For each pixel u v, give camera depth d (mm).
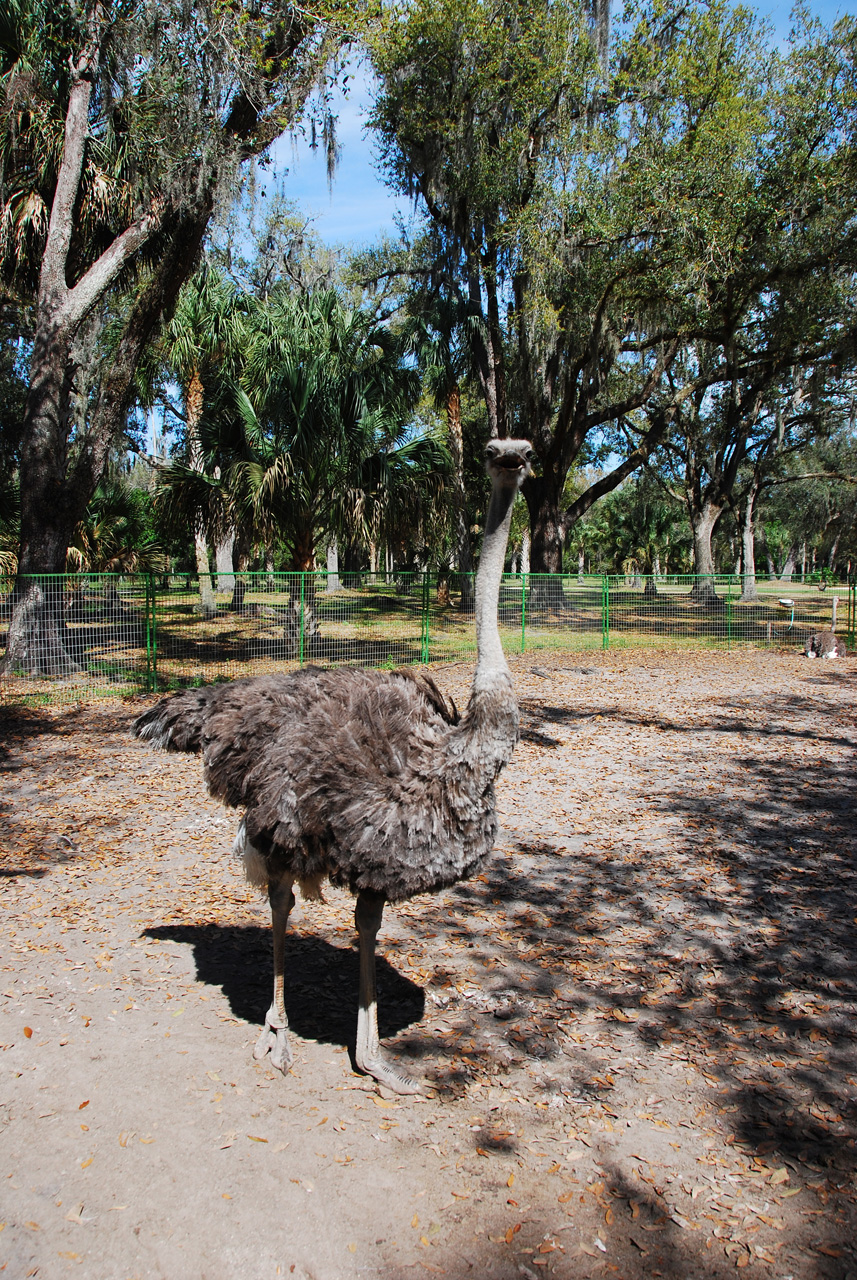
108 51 12242
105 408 13273
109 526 21391
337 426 14930
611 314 21094
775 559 71438
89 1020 3816
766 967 4430
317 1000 4047
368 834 3102
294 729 3270
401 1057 3580
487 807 3238
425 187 21234
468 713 3209
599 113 20797
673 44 20234
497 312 23297
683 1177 2908
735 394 27922
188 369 19656
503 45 18625
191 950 4527
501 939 4734
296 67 12844
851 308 21766
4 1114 3174
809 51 19641
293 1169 2900
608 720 11062
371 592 16453
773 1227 2697
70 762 8516
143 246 13898
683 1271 2529
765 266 20188
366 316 16516
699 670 15766
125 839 6277
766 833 6535
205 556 22734
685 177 17906
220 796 3564
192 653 15438
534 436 24625
